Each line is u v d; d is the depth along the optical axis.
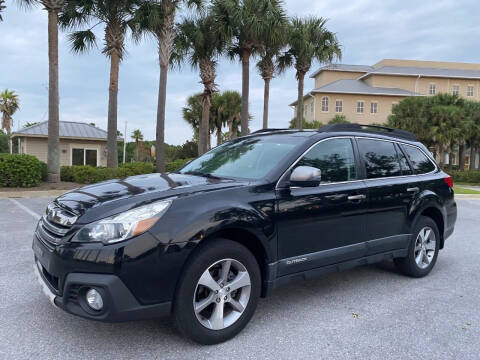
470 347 3.04
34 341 2.96
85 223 2.68
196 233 2.79
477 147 33.91
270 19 16.42
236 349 2.91
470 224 8.98
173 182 3.35
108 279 2.54
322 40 21.45
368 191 4.01
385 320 3.50
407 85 44.94
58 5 13.30
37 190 12.32
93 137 24.66
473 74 46.81
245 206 3.10
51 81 13.62
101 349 2.86
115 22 15.51
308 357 2.82
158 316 2.71
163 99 16.39
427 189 4.73
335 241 3.73
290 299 3.98
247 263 3.08
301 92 21.91
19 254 5.27
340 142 4.05
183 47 18.05
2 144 48.81
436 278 4.80
